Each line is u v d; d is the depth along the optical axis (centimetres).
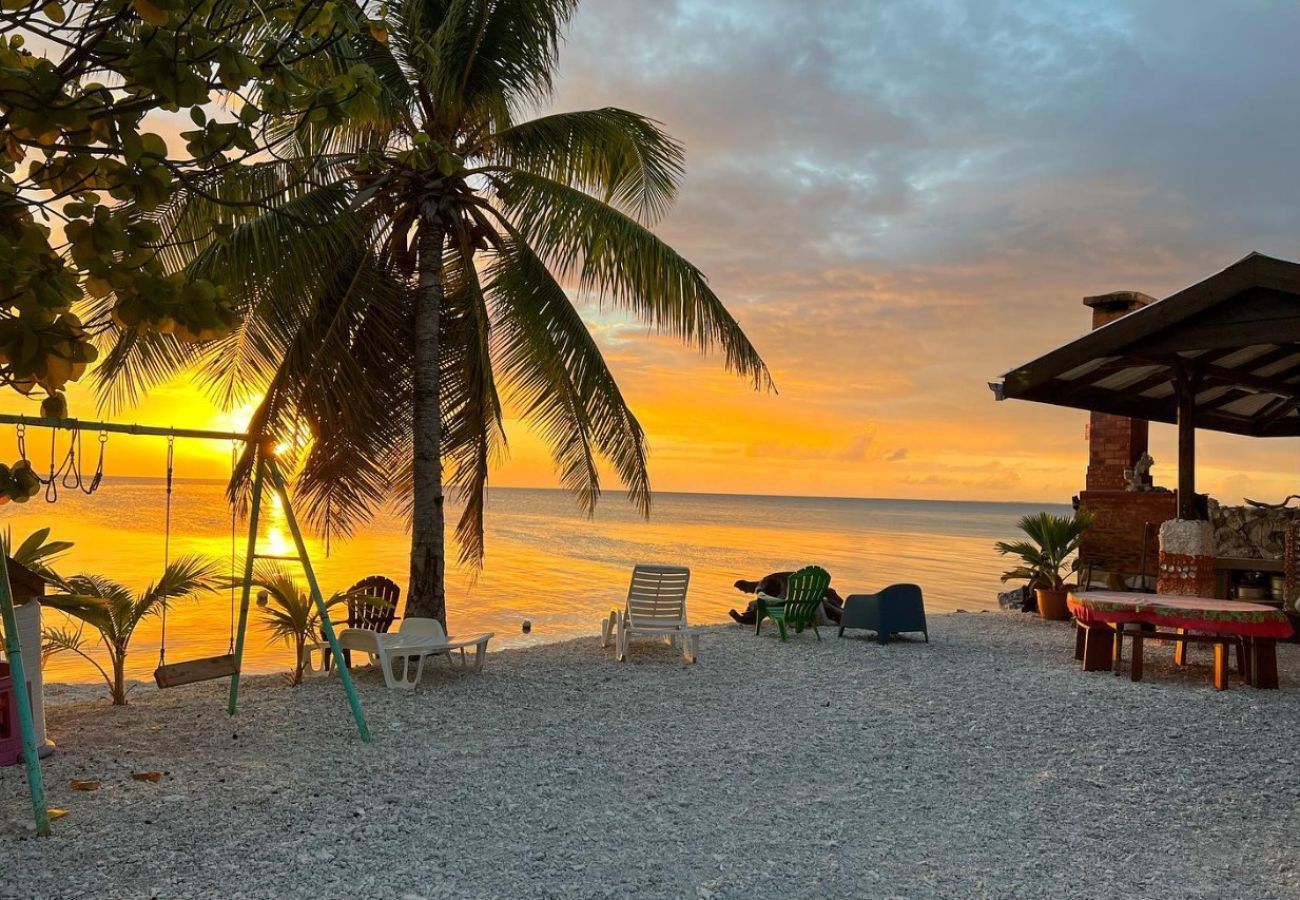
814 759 620
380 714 739
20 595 625
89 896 386
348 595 909
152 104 222
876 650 1077
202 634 1479
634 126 1070
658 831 478
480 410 1190
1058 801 537
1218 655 849
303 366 952
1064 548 1390
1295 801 538
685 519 9406
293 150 985
